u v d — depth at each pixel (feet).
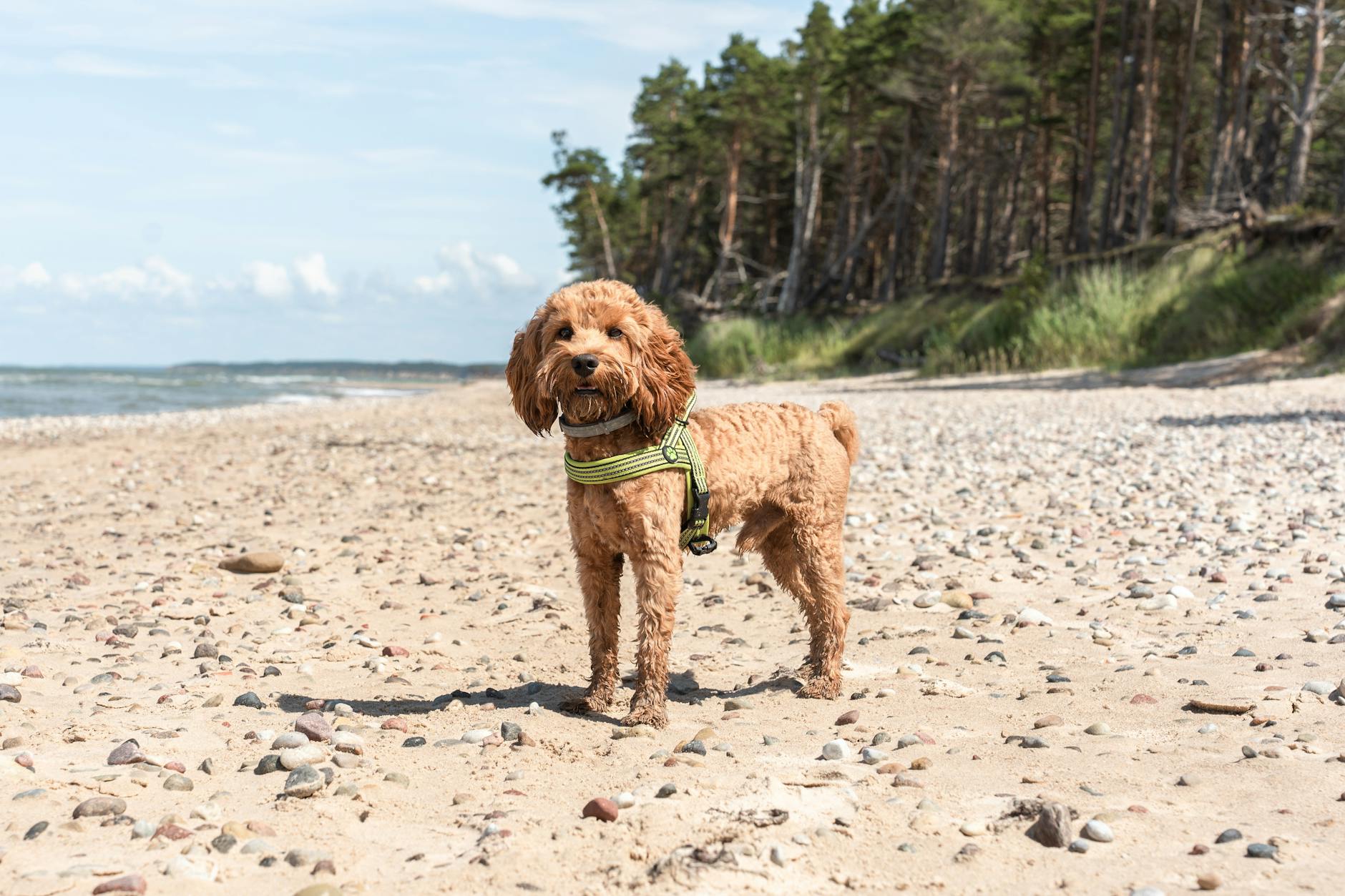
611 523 15.19
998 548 27.76
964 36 156.15
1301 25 123.95
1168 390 73.82
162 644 20.47
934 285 148.56
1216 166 138.31
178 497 42.78
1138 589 22.17
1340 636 17.98
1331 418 51.90
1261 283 88.89
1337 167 178.81
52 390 179.93
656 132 225.56
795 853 10.55
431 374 432.66
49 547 31.53
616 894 9.82
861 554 27.96
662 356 15.21
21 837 11.03
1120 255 123.85
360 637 20.86
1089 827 10.86
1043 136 187.83
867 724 15.23
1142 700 15.43
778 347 154.81
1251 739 13.56
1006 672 17.61
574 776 13.19
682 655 19.90
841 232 212.43
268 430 77.77
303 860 10.54
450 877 10.19
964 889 9.87
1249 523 28.81
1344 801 11.48
